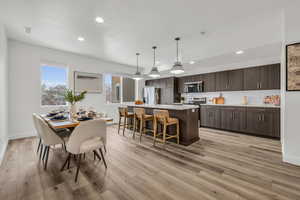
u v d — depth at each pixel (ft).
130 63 18.47
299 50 6.88
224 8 7.04
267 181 5.90
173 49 12.89
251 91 15.16
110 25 8.80
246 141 11.38
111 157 8.34
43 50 12.73
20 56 11.62
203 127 16.98
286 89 7.36
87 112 9.50
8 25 8.84
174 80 20.72
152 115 12.26
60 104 14.19
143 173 6.58
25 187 5.57
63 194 5.18
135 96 21.97
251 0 6.43
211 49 12.69
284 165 7.25
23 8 7.09
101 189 5.46
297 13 6.89
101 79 16.84
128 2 6.66
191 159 8.04
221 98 16.98
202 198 4.94
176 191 5.32
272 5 6.79
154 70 12.91
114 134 13.42
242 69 15.11
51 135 6.75
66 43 11.80
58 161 7.80
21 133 11.76
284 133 7.56
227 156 8.42
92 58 16.02
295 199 4.86
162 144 10.65
